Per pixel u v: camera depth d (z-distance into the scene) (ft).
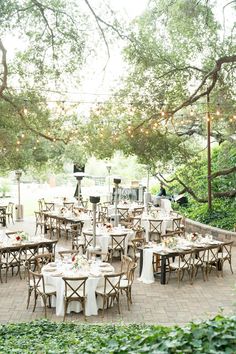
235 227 51.34
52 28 39.83
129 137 54.80
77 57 41.75
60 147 66.13
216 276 37.24
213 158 73.56
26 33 39.34
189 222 55.26
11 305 30.22
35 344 18.29
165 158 58.49
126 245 42.16
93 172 118.83
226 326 11.93
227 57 42.14
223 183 66.49
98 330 20.89
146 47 45.29
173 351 11.19
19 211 62.59
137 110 51.06
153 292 33.14
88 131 54.08
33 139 57.16
